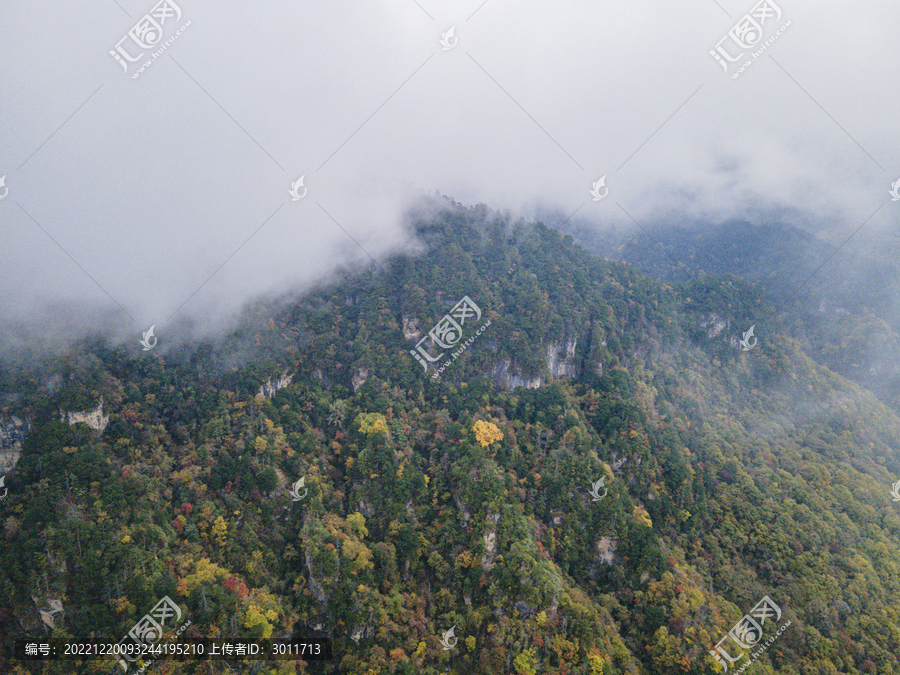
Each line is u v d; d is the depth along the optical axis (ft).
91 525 316.19
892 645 372.99
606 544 398.42
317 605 348.79
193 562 331.16
